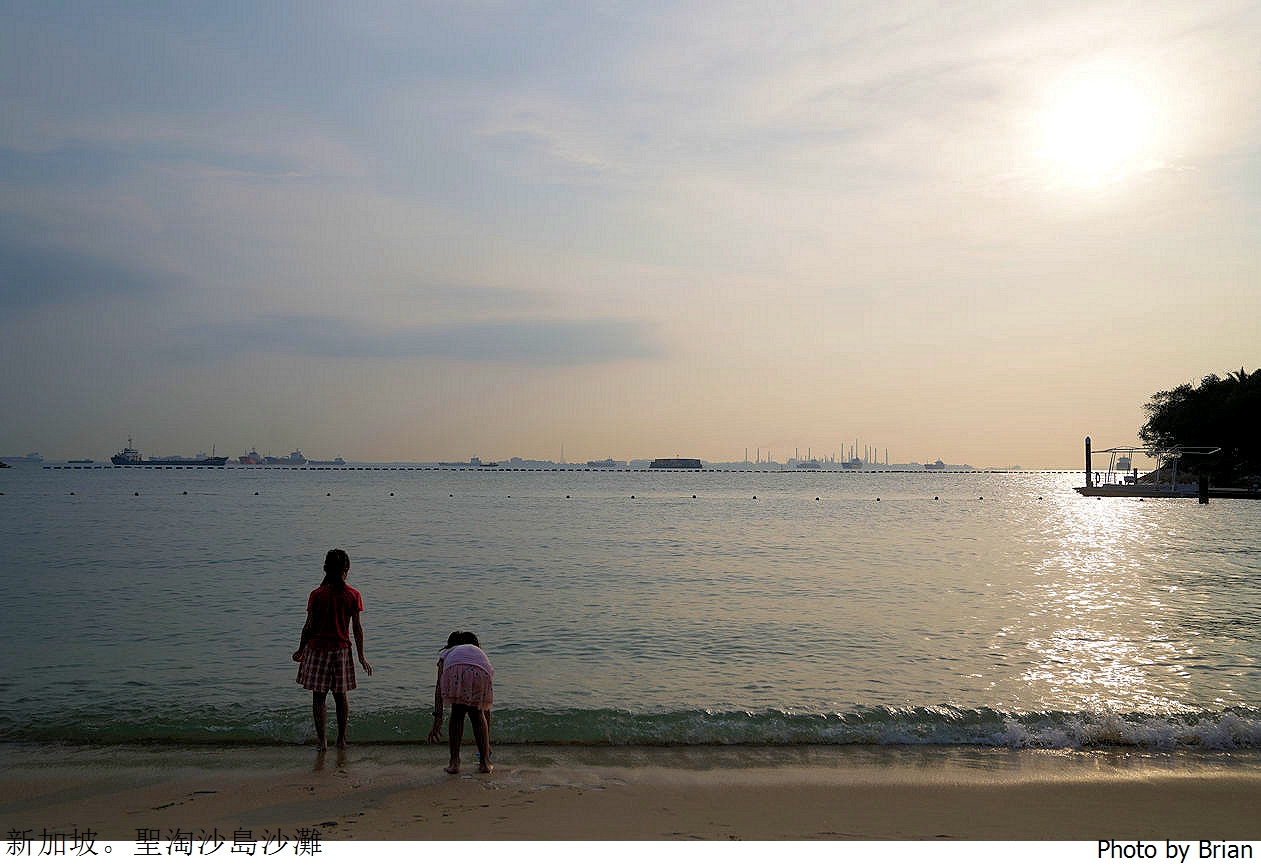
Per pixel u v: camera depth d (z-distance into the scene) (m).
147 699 10.44
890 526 44.88
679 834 6.35
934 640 14.12
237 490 104.81
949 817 6.80
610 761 8.34
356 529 40.56
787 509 65.38
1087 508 68.50
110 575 22.16
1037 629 15.06
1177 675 11.77
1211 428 94.62
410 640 14.08
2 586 20.05
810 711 10.03
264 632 14.54
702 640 14.14
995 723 9.54
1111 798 7.31
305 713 9.82
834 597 18.81
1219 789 7.56
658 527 43.22
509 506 68.19
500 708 10.12
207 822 6.60
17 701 10.33
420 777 7.77
